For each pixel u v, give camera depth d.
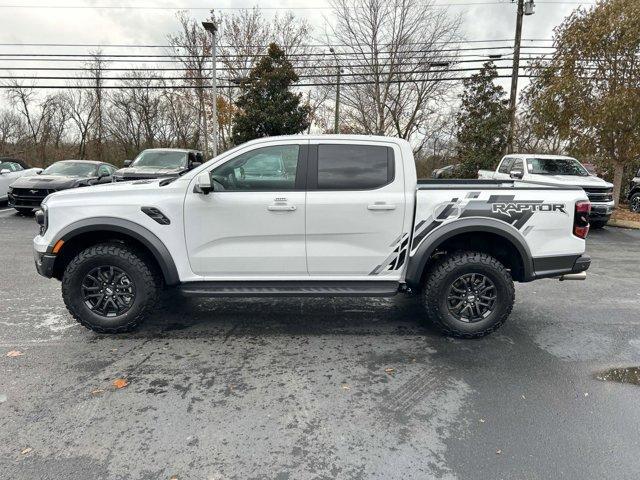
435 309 4.13
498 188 4.11
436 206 4.00
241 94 26.67
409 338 4.24
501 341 4.21
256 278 4.09
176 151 12.58
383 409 3.03
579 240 4.17
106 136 37.78
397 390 3.28
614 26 12.29
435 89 23.12
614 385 3.39
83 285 4.05
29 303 5.02
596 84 13.12
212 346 3.99
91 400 3.07
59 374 3.43
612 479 2.37
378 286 4.14
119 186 4.12
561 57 13.70
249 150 3.99
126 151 36.78
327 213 3.96
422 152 31.00
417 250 4.04
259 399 3.12
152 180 4.48
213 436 2.70
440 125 26.33
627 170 17.06
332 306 5.09
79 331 4.26
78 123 39.22
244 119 23.52
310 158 4.01
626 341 4.25
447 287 4.10
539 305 5.34
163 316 4.71
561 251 4.14
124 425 2.79
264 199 3.94
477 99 18.73
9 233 9.25
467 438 2.71
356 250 4.04
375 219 3.99
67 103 38.56
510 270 4.38
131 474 2.36
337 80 23.55
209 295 4.04
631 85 12.59
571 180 11.21
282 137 4.04
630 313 5.07
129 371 3.49
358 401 3.12
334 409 3.02
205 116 30.11
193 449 2.57
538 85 14.81
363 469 2.43
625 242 10.14
